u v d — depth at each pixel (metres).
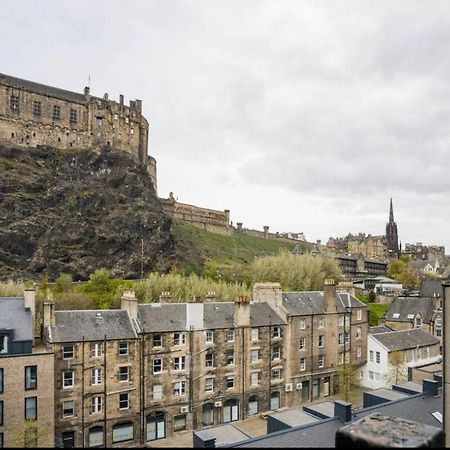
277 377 57.22
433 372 49.06
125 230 129.88
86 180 134.12
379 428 6.62
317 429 27.06
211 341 52.28
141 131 162.25
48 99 139.88
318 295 66.88
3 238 111.25
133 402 46.97
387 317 84.44
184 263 142.00
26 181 123.38
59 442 42.94
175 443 46.72
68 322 46.41
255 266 114.25
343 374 58.66
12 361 39.84
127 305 50.12
